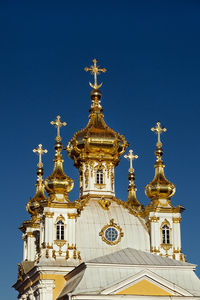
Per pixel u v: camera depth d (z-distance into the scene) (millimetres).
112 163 109625
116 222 103000
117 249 100750
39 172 118875
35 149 119750
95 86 114125
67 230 100250
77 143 109875
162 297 86125
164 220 104062
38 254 101188
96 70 115000
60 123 106812
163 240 103438
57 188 102125
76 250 99562
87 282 86750
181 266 90625
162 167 107750
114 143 109562
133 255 91750
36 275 99062
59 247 99375
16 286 112438
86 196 106812
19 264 111188
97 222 102188
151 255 92812
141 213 106062
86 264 88125
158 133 109562
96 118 111688
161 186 105500
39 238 108875
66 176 103188
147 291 86375
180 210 104875
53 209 100812
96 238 100938
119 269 88562
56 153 105125
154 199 105562
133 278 86188
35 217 116375
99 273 87875
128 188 118188
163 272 89750
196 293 88812
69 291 87875
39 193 117875
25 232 117438
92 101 113500
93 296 84375
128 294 85312
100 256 99250
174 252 102938
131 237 102312
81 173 109875
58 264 97375
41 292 96375
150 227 103500
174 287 87062
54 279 96812
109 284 86875
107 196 107375
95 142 109000
